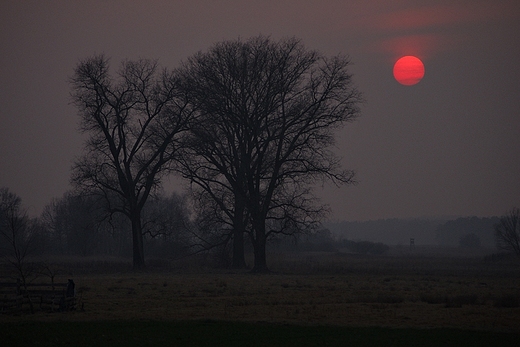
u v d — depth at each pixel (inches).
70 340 3280.0
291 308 4640.8
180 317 4153.5
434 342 3282.5
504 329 3750.0
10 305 4293.8
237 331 3567.9
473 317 4217.5
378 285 6732.3
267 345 3186.5
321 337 3405.5
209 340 3304.6
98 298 5236.2
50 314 4288.9
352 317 4188.0
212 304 4884.4
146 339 3319.4
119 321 3919.8
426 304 4928.6
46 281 6978.4
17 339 3299.7
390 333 3540.8
